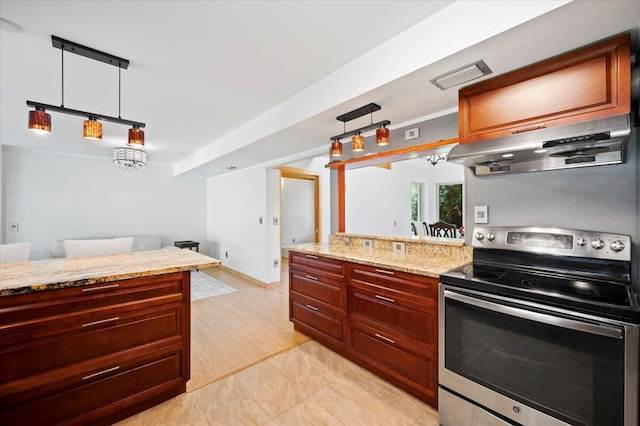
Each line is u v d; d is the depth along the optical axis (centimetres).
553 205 176
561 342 125
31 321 143
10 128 332
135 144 210
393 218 471
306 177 517
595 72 140
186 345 192
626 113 131
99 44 171
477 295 150
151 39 167
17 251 239
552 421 127
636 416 110
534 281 149
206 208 657
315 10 144
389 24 157
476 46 137
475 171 209
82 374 156
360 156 299
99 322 161
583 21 120
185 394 193
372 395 192
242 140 332
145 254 242
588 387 119
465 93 185
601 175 160
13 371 139
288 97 253
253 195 485
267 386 202
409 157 276
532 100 159
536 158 173
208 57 187
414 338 185
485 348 148
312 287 267
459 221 469
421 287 180
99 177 516
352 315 227
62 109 178
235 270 546
